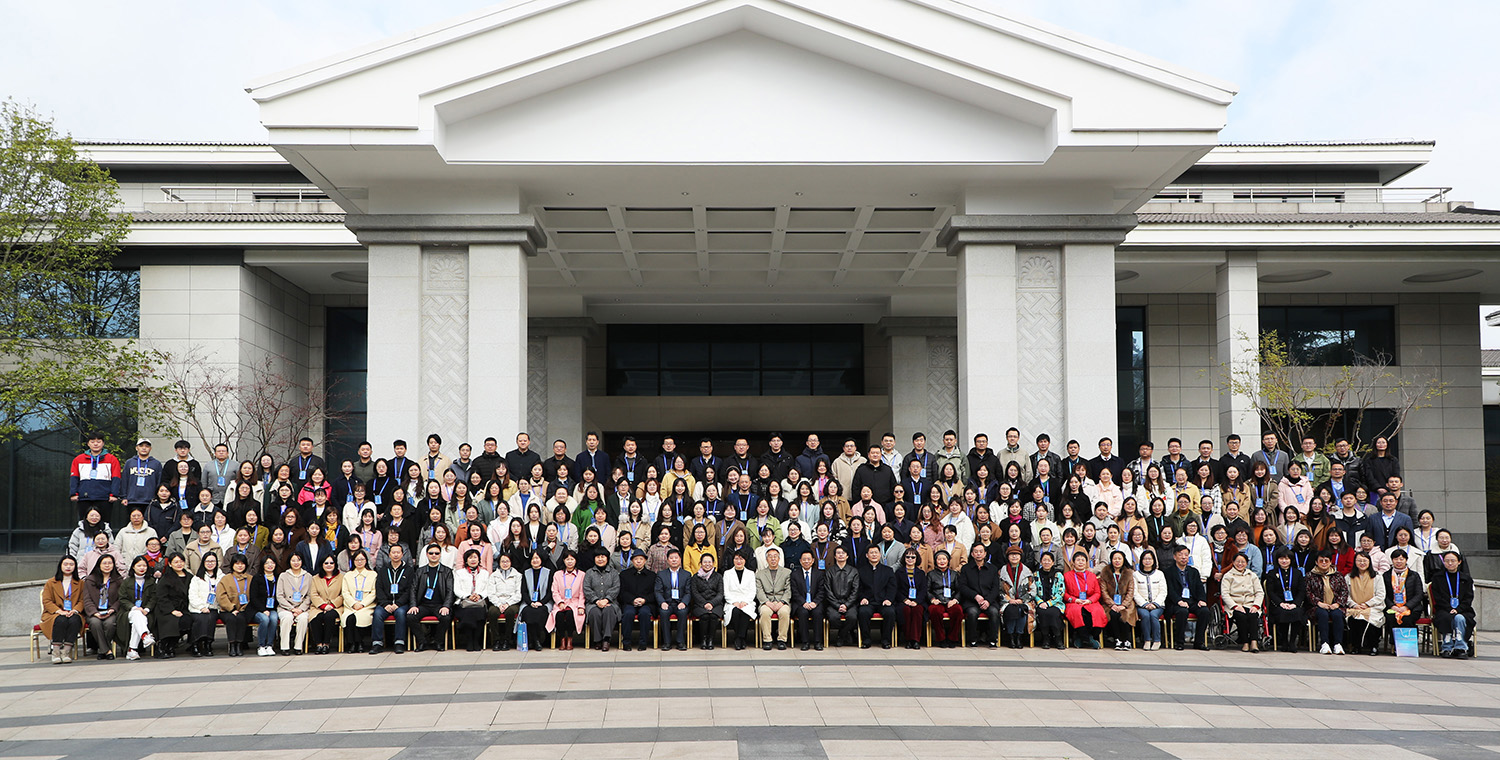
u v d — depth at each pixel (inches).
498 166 612.7
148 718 371.9
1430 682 435.8
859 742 326.3
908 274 943.7
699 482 599.2
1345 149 1075.9
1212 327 1041.5
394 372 639.1
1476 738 338.6
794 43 610.5
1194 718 364.2
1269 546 534.9
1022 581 522.6
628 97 609.3
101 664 486.9
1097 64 587.5
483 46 577.6
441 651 505.4
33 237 801.6
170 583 502.6
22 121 786.2
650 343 1153.4
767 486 586.9
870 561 519.2
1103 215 651.5
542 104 608.7
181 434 818.8
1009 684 421.1
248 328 893.8
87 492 605.9
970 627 517.0
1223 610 525.7
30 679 449.7
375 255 645.3
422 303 649.0
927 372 1039.6
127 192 1044.5
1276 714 371.9
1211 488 572.1
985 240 654.5
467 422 639.8
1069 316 653.3
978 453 599.8
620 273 940.6
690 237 814.5
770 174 632.4
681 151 608.1
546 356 1023.0
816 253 870.4
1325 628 508.1
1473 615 507.5
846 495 609.9
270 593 510.0
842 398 1128.2
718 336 1155.9
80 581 511.8
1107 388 649.0
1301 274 950.4
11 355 822.5
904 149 612.4
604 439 1138.7
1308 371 1021.2
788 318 1137.4
